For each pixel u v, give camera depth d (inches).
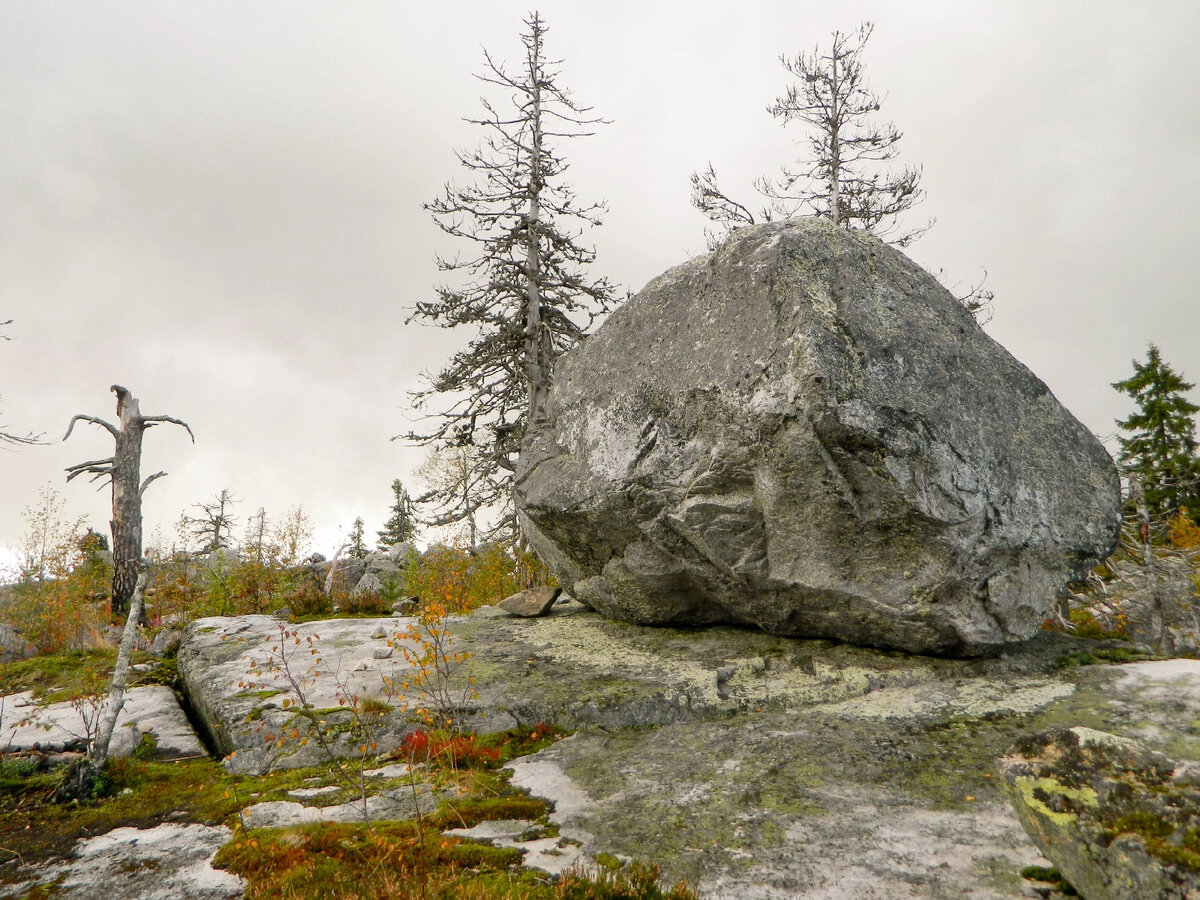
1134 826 138.3
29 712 350.3
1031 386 334.0
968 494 285.0
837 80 884.0
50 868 200.1
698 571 354.9
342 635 413.7
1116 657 311.9
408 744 264.1
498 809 214.4
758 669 327.3
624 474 353.7
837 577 309.9
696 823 200.8
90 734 293.7
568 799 223.8
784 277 315.0
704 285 360.8
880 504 288.5
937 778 221.1
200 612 625.9
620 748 263.0
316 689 321.1
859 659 323.6
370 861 183.5
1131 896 132.3
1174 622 374.6
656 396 352.5
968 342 330.6
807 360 283.6
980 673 300.2
